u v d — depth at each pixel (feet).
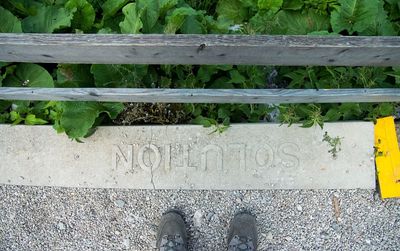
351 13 8.59
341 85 8.57
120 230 9.18
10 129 9.05
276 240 9.12
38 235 9.23
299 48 5.53
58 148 9.05
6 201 9.23
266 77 9.12
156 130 9.01
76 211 9.21
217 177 9.04
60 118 8.36
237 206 9.12
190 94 7.30
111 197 9.18
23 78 8.86
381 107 8.76
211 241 9.18
